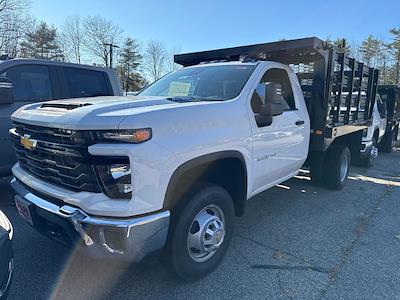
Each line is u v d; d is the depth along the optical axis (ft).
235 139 10.30
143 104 9.03
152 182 7.80
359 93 20.47
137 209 7.63
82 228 7.70
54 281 9.73
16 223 13.62
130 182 7.55
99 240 7.66
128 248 7.66
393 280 10.18
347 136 21.52
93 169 7.65
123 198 7.62
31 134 9.05
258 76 12.28
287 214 15.72
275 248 12.14
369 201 18.08
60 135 8.00
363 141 25.67
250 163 11.27
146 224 7.75
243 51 16.51
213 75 12.83
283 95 14.12
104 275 10.08
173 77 14.21
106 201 7.61
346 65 17.83
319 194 19.08
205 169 9.99
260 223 14.55
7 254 6.88
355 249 12.19
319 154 19.34
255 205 16.96
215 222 9.91
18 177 9.84
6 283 6.84
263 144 11.89
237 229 13.83
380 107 31.19
